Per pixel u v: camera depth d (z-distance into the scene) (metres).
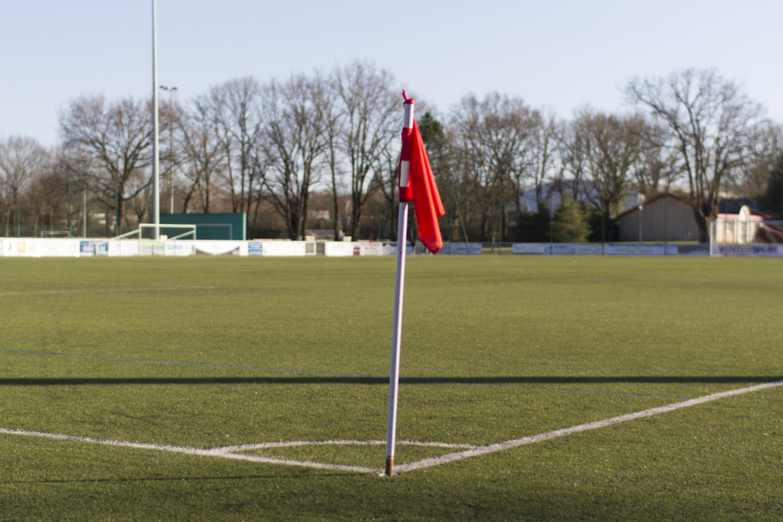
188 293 18.53
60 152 75.25
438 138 72.25
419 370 7.75
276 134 71.75
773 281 24.70
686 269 34.34
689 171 64.12
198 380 7.14
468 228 80.00
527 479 4.21
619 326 11.76
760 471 4.37
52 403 6.12
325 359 8.41
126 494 3.96
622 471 4.36
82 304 15.34
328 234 106.56
